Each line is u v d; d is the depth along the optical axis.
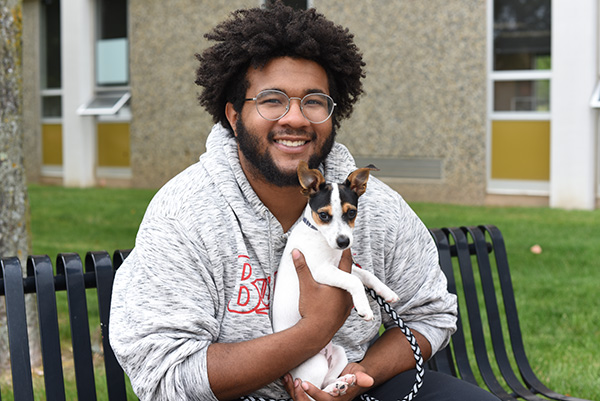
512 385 2.82
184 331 2.01
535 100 9.45
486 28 9.42
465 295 2.93
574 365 3.89
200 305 2.04
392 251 2.31
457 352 2.88
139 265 2.06
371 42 10.12
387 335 2.31
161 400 1.99
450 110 9.76
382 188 2.37
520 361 2.96
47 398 2.24
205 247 2.06
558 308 4.89
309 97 2.10
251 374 1.96
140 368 1.99
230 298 2.10
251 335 2.10
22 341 2.21
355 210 2.02
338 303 2.01
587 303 4.98
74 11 12.50
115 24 12.45
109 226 8.08
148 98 11.90
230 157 2.20
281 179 2.11
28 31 13.38
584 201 9.11
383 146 10.27
